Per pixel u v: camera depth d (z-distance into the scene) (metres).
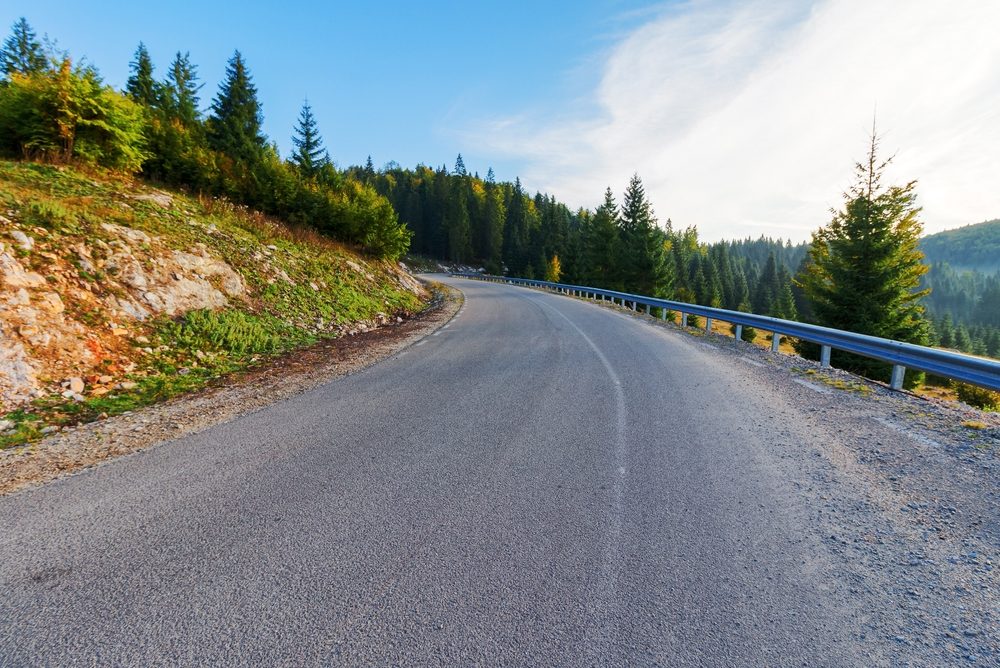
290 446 4.37
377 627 2.11
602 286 49.31
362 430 4.79
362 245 25.08
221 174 18.67
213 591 2.36
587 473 3.72
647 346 9.91
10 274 6.51
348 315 13.20
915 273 18.92
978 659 1.89
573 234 75.38
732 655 1.93
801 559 2.59
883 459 3.95
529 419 5.09
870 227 19.47
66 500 3.34
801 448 4.21
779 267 111.06
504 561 2.58
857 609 2.20
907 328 18.91
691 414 5.21
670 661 1.91
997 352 99.00
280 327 10.38
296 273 13.79
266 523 3.02
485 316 16.45
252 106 39.12
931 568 2.50
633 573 2.46
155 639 2.05
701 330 12.84
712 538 2.79
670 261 47.84
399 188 103.69
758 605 2.23
